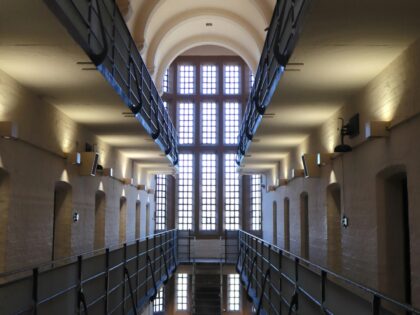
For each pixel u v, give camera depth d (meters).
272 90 7.84
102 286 7.91
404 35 5.51
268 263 9.59
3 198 6.88
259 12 14.02
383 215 6.93
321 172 10.38
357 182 7.82
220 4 15.73
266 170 19.94
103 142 12.46
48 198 8.49
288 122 10.14
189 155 23.47
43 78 7.11
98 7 6.40
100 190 12.17
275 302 8.94
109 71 7.39
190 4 15.62
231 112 23.64
